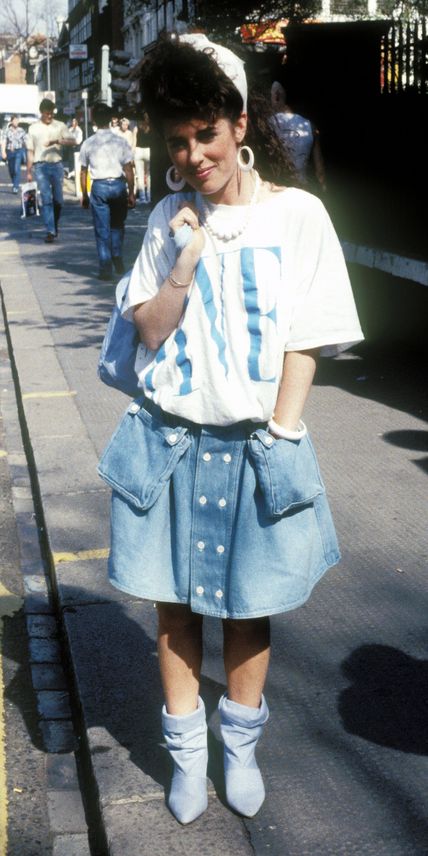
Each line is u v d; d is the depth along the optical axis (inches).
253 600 96.0
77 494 202.4
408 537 179.3
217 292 93.3
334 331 93.3
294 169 95.4
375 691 130.9
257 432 94.4
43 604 169.9
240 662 102.7
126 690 131.6
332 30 354.3
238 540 96.1
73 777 123.0
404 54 320.8
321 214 93.5
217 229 92.8
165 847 101.5
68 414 257.4
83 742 126.5
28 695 141.9
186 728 104.7
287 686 132.0
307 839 102.9
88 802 117.9
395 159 321.1
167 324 94.7
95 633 146.7
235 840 102.5
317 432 241.8
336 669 136.1
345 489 203.2
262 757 116.7
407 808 107.7
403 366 307.7
